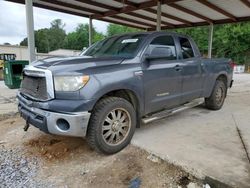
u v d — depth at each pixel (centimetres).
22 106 331
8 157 326
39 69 300
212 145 339
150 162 299
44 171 290
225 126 431
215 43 3228
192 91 462
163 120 471
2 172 288
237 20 1124
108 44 424
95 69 302
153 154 312
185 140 360
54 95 286
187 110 555
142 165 294
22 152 340
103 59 332
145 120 374
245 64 3119
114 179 270
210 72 507
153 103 375
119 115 328
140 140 360
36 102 296
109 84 304
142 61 355
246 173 260
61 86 283
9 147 357
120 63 332
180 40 441
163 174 274
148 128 420
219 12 995
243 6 904
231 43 3148
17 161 315
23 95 339
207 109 563
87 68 298
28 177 278
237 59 3198
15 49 2745
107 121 315
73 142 364
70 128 280
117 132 327
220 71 540
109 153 321
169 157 298
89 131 302
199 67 469
